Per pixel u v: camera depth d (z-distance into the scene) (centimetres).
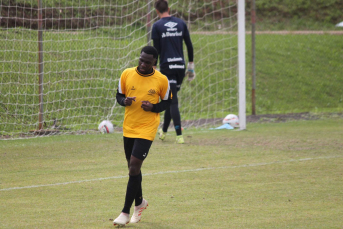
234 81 5550
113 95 4191
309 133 3578
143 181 1998
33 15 4625
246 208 1563
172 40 2942
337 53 6994
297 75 6094
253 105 4800
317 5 10494
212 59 5772
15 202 1631
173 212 1517
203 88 5219
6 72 3688
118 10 4575
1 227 1325
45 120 3628
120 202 1650
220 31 6488
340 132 3631
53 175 2105
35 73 3650
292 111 5081
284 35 7781
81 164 2369
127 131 1447
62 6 4250
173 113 3056
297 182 1975
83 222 1389
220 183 1961
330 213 1495
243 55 3731
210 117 4688
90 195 1748
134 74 1445
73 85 3984
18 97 3681
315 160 2498
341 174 2139
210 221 1408
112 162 2433
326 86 5934
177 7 6688
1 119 3478
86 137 3291
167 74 2975
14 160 2441
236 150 2828
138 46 4453
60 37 4084
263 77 5881
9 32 3934
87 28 4409
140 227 1348
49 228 1321
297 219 1424
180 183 1961
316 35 7969
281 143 3094
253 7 4616
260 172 2189
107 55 4234
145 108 1404
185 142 3138
